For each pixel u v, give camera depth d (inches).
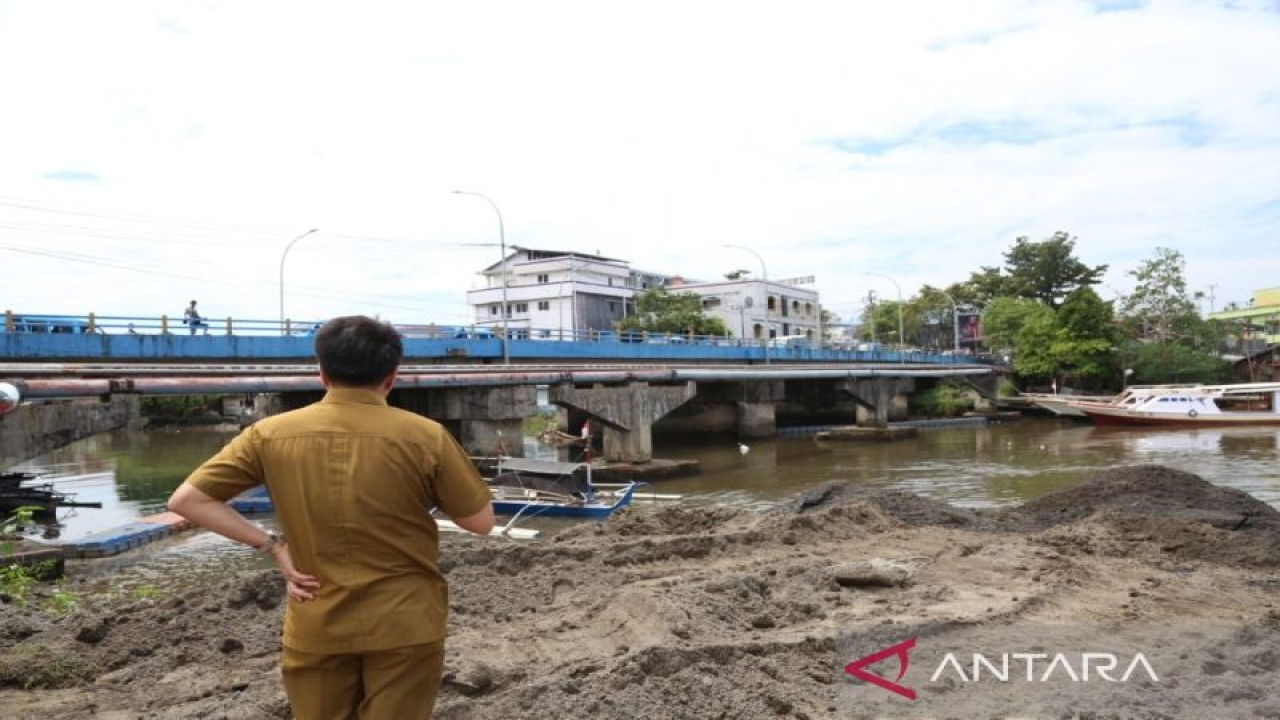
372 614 116.3
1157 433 1742.1
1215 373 2514.8
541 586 339.9
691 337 1952.5
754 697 215.9
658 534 514.0
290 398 1087.6
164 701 230.7
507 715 203.8
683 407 1926.7
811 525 462.6
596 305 2760.8
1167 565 389.1
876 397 1973.4
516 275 2910.9
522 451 1136.2
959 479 1110.4
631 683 219.8
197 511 118.2
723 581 324.2
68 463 1428.4
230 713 209.5
